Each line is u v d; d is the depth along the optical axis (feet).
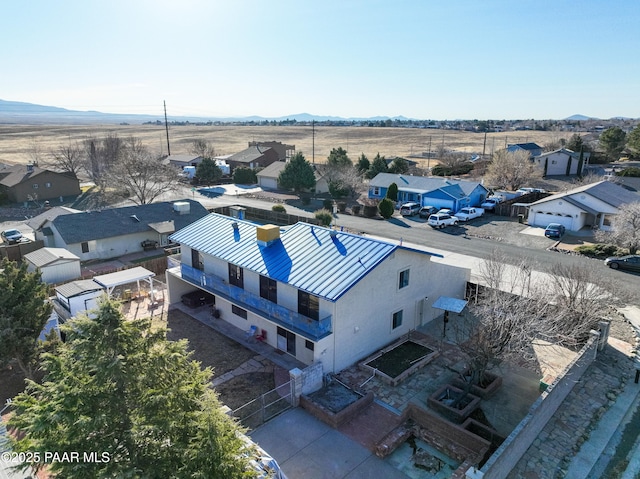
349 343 64.64
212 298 90.38
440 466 47.93
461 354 69.51
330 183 214.28
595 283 76.23
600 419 55.21
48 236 125.80
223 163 306.96
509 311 59.06
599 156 270.67
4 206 191.31
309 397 57.57
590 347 65.05
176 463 30.76
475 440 48.60
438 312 83.51
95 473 28.66
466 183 184.55
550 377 62.80
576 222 143.23
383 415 55.42
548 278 96.12
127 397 31.40
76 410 29.96
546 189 213.46
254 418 54.95
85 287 82.43
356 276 61.82
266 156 299.17
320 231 75.25
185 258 88.99
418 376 63.62
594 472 47.09
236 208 163.02
